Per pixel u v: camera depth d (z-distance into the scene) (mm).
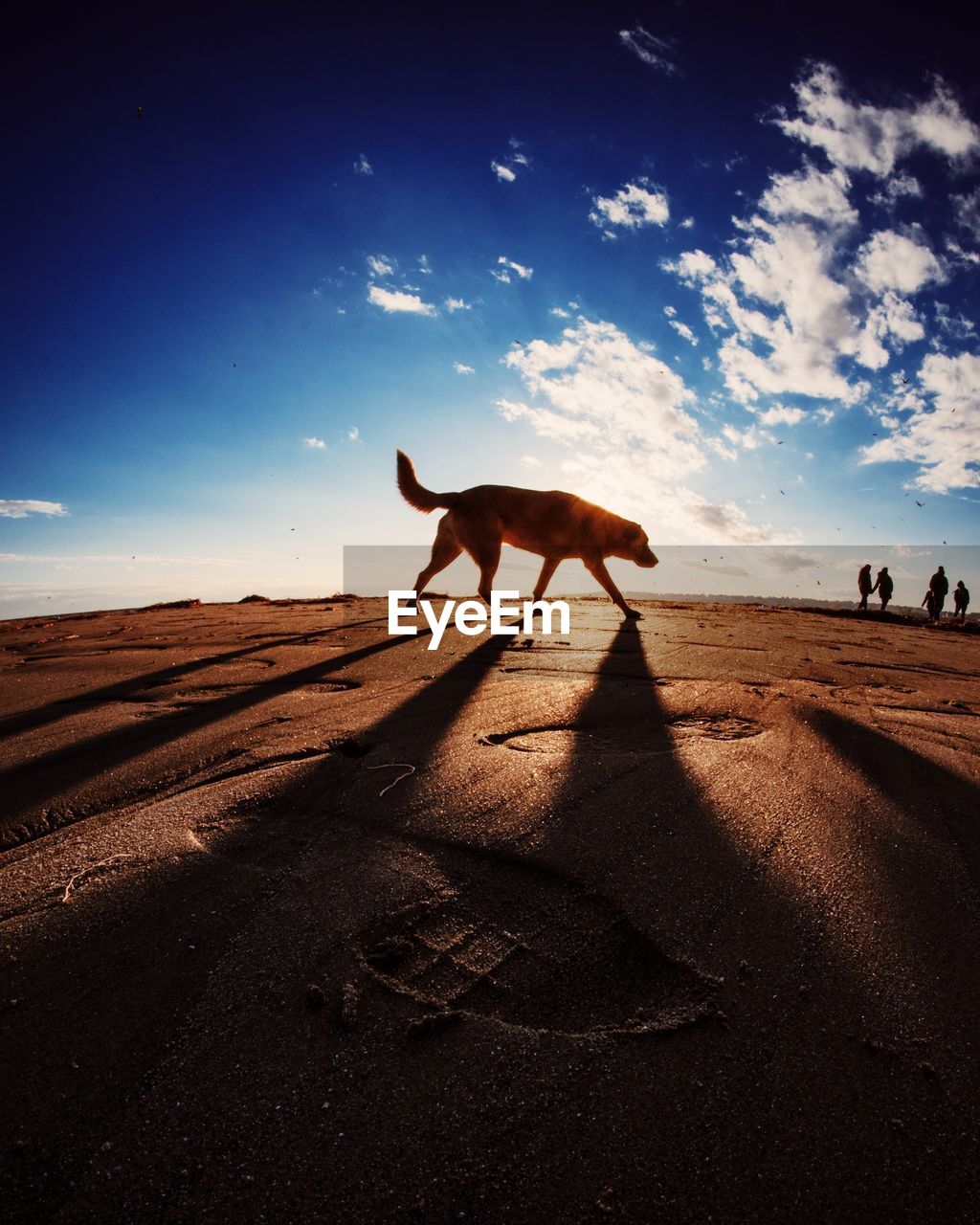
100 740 3342
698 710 3898
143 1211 1125
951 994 1606
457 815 2424
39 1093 1316
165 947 1698
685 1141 1254
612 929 1839
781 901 1941
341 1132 1255
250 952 1690
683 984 1647
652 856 2168
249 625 8180
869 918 1878
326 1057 1409
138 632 7828
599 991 1643
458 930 1826
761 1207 1153
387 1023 1500
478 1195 1157
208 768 2928
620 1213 1137
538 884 2029
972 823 2455
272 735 3350
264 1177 1178
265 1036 1453
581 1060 1420
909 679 5270
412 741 3281
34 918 1798
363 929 1800
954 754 3166
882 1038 1475
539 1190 1169
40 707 4133
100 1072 1362
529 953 1750
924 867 2145
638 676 4852
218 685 4652
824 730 3480
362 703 4004
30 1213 1115
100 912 1819
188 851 2141
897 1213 1150
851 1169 1212
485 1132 1261
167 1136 1243
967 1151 1245
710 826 2365
